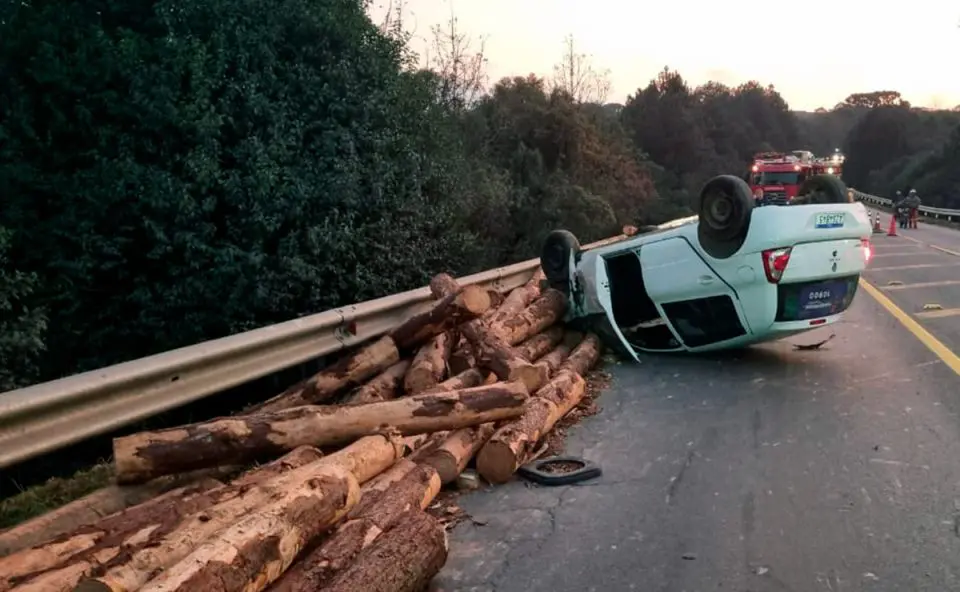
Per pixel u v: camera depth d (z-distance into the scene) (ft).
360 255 37.06
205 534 11.39
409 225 40.04
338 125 36.58
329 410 16.26
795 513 15.79
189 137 32.65
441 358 22.58
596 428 21.99
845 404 23.54
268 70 35.06
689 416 22.82
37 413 14.17
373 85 39.52
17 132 32.19
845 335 34.55
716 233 27.12
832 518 15.49
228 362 18.89
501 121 78.28
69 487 16.66
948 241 98.48
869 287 51.80
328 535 13.03
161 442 14.61
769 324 27.02
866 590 12.73
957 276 57.77
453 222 46.73
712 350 30.04
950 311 41.22
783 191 100.73
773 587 12.89
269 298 32.42
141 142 32.60
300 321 21.53
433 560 13.08
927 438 20.13
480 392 18.16
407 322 23.25
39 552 11.16
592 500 16.83
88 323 33.12
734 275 27.07
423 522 13.48
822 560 13.76
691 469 18.48
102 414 15.56
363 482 15.03
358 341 24.02
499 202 58.44
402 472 16.05
